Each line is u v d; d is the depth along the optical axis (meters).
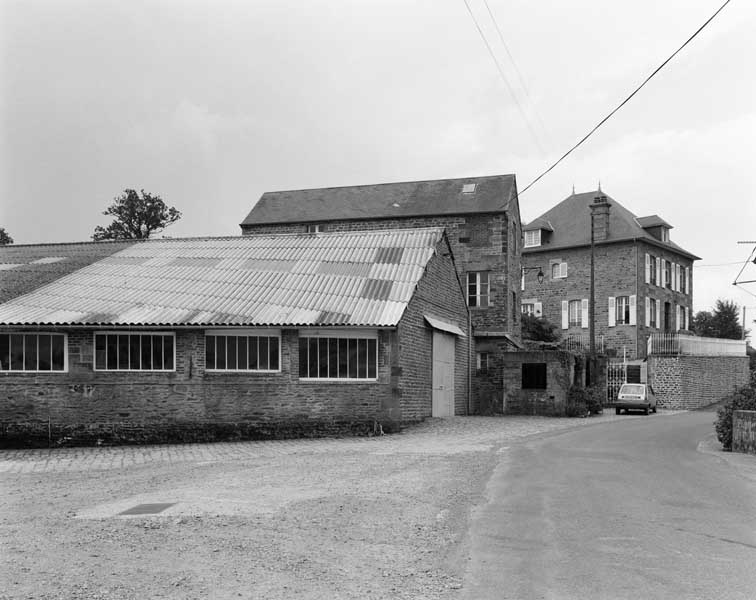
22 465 14.76
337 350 19.89
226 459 15.01
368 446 17.17
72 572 6.43
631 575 6.27
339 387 19.78
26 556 6.98
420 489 10.75
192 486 11.16
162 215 59.62
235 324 19.05
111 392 18.94
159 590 5.91
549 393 30.02
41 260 25.59
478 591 5.84
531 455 15.25
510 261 37.38
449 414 27.44
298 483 11.34
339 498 9.96
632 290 49.72
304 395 19.56
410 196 40.03
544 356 30.22
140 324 18.81
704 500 9.95
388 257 23.94
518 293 39.91
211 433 19.06
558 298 53.88
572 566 6.55
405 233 26.09
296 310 20.06
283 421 19.39
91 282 22.39
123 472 13.30
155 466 14.13
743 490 10.90
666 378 41.78
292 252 24.81
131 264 24.30
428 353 24.80
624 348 49.41
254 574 6.35
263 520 8.50
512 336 37.53
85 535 7.81
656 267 52.41
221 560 6.79
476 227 36.94
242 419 19.23
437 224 37.69
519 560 6.77
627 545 7.33
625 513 8.95
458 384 28.81
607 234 51.25
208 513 8.91
